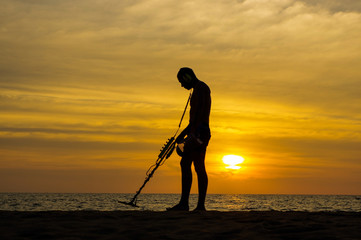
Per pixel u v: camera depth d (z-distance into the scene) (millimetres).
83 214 4809
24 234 3561
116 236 3543
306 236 3580
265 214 5070
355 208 71812
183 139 6484
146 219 4430
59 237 3465
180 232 3746
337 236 3564
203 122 6461
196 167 6441
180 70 6559
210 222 4277
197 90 6469
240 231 3799
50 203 92812
